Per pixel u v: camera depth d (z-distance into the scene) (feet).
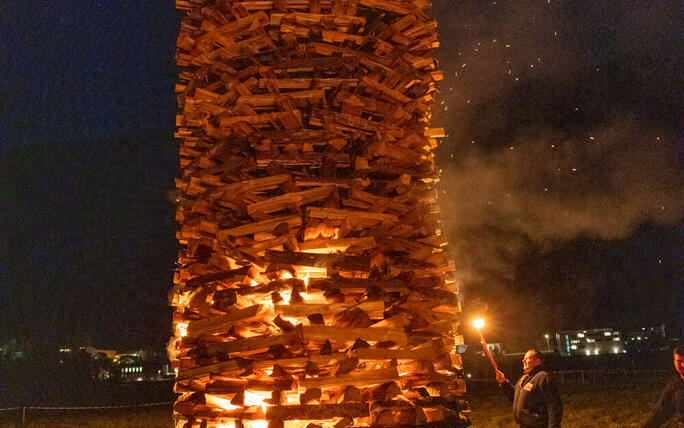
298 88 6.64
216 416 5.66
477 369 103.40
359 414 5.35
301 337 5.49
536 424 12.32
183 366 5.89
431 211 6.73
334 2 6.95
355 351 5.52
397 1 7.18
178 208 6.88
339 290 5.84
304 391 5.61
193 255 6.35
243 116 6.47
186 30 7.06
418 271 6.25
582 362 120.78
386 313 6.01
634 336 189.06
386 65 6.84
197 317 6.23
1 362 138.31
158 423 48.75
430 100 7.24
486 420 38.81
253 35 6.88
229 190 6.29
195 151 6.98
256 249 5.99
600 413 38.32
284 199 6.18
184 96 6.96
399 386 5.64
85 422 50.55
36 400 93.76
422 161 6.78
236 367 5.47
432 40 7.22
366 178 6.36
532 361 12.85
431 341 5.89
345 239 6.02
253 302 5.95
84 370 140.26
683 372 11.51
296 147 6.44
